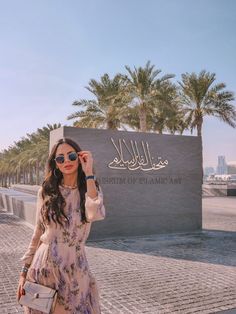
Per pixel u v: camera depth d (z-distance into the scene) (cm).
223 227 1307
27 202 1366
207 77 3250
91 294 228
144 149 1112
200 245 941
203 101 3316
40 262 218
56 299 212
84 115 3116
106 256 796
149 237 1069
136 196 1088
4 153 8675
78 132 1002
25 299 213
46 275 215
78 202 224
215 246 925
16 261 728
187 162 1191
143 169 1105
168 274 639
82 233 222
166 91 2825
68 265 216
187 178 1188
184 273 648
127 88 2770
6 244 920
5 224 1305
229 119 3259
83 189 226
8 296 507
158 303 487
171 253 833
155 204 1121
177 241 1003
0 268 669
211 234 1136
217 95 3222
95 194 218
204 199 2958
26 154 5866
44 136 5138
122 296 515
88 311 221
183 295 522
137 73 2730
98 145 1033
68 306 213
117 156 1062
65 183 228
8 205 1808
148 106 2792
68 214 219
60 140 229
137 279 605
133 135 1094
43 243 224
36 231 232
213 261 748
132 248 895
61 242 218
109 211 1044
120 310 459
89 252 843
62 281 214
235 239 1038
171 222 1147
